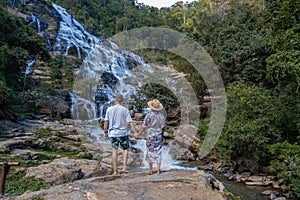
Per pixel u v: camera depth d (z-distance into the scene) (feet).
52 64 54.13
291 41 24.12
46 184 13.33
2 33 46.03
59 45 66.90
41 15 76.59
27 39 49.34
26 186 12.87
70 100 43.14
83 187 10.22
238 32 47.14
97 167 17.04
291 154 20.49
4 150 18.71
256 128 22.86
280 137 23.39
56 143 23.38
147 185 10.53
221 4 88.02
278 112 24.38
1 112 27.48
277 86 32.22
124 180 11.30
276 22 28.45
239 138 23.89
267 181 22.02
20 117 31.04
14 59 40.52
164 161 23.53
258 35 42.11
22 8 70.79
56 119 34.22
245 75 37.73
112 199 8.98
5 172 10.89
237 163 25.59
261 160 24.22
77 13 102.22
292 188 18.98
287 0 25.80
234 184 21.97
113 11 118.62
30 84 43.34
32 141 22.16
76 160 18.08
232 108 26.45
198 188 10.24
